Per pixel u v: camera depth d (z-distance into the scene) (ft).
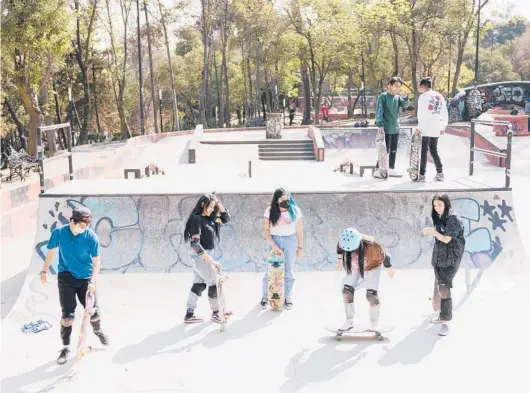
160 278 26.21
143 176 61.52
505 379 17.04
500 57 248.11
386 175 32.27
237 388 16.72
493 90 117.08
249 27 158.81
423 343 19.67
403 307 23.00
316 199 28.30
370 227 27.99
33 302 23.77
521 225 36.19
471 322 21.43
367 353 18.93
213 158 78.89
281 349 19.34
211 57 196.85
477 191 28.30
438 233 19.90
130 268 26.86
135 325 21.52
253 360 18.52
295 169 68.59
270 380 17.17
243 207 28.07
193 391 16.57
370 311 20.07
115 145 112.88
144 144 92.17
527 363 18.06
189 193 27.81
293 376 17.40
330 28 149.48
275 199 22.48
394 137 32.96
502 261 27.09
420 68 184.55
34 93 94.32
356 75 196.03
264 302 23.09
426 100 30.32
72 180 32.89
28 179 67.82
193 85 207.62
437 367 17.89
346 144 87.20
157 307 23.26
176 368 18.02
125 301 23.90
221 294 20.85
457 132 89.97
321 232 27.84
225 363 18.33
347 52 161.17
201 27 158.71
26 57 89.10
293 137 90.12
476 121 32.89
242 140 85.51
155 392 16.52
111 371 17.85
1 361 18.72
